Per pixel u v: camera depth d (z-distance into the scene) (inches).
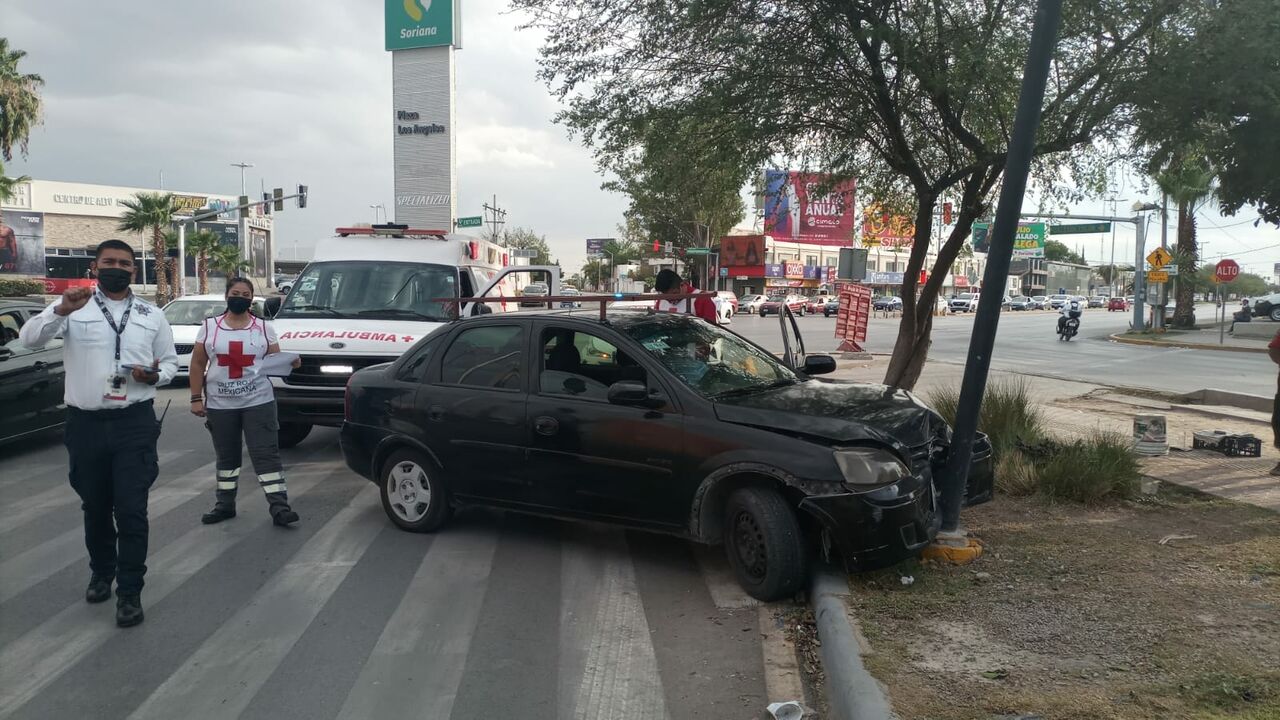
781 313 290.0
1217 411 442.6
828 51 300.4
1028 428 301.3
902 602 177.2
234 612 189.8
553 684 155.9
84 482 184.9
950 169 344.5
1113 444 275.1
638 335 220.4
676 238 1865.2
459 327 244.8
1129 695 133.9
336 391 326.0
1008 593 181.2
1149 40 284.7
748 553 194.5
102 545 194.1
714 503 200.2
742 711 146.2
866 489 179.0
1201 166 358.6
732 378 221.5
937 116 348.2
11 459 359.3
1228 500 252.4
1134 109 293.7
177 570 217.3
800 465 182.1
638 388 201.2
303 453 365.7
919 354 356.5
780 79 309.7
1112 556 203.0
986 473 226.8
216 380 251.8
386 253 395.2
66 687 155.3
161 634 178.2
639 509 207.0
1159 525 228.4
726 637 176.1
